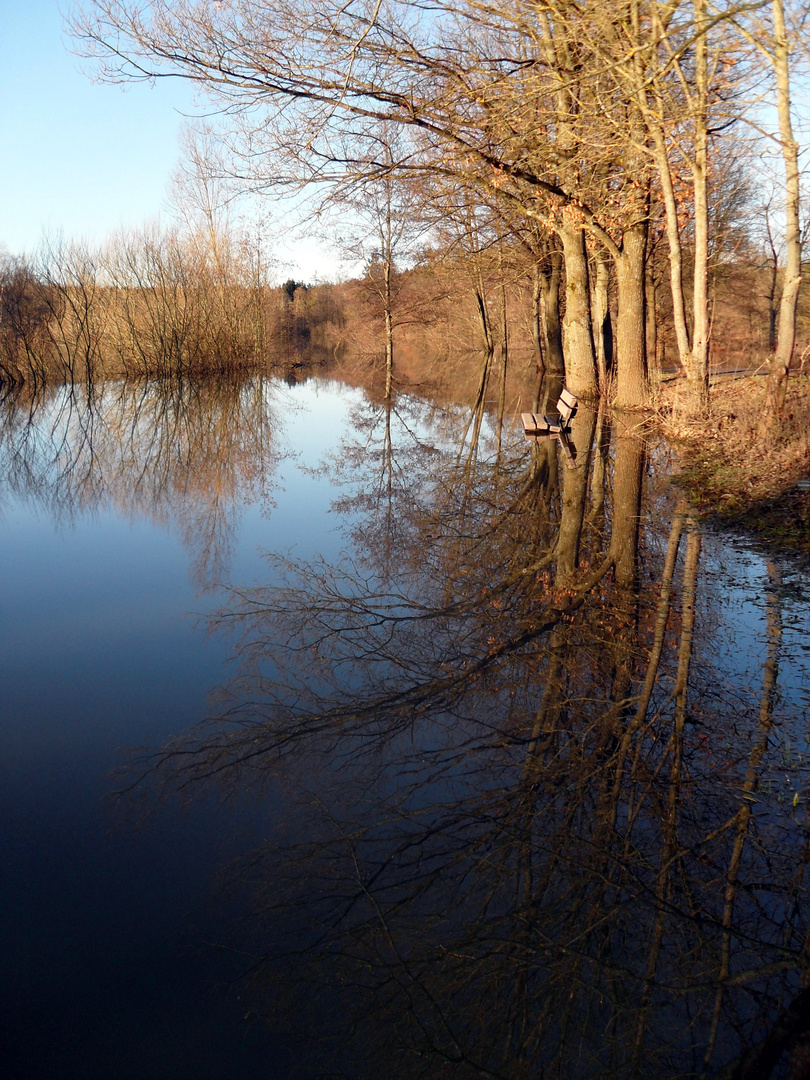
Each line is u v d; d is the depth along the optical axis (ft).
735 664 17.99
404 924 10.84
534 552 28.68
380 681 18.74
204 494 43.73
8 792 14.20
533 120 45.52
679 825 12.49
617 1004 9.49
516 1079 8.49
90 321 122.42
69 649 21.11
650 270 84.17
